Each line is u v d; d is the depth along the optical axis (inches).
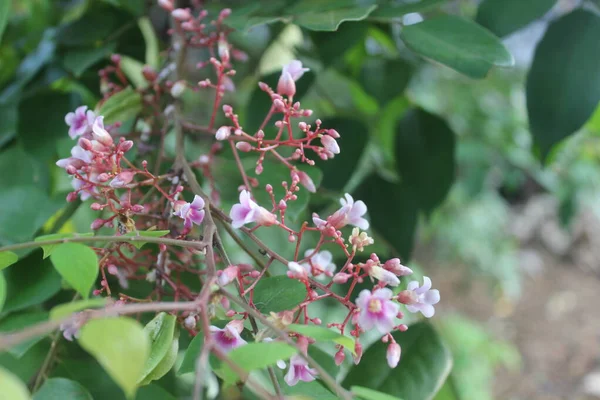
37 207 12.4
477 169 26.5
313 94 19.0
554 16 13.5
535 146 14.0
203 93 17.1
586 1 13.1
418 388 12.1
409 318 15.3
